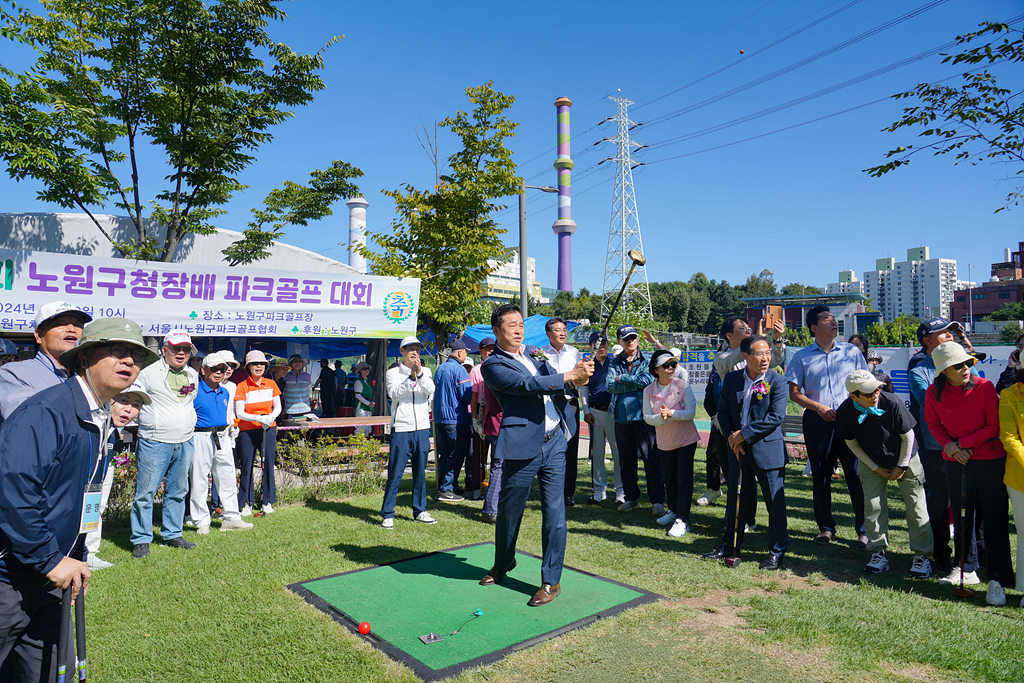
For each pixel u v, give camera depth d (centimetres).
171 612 389
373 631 357
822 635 351
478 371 763
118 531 589
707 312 8519
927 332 504
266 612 388
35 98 943
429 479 866
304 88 1203
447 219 1311
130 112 1134
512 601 402
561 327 664
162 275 773
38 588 221
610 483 843
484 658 323
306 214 1319
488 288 1436
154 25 1036
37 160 939
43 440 213
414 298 941
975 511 459
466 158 1342
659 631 358
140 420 511
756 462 479
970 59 680
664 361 583
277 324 852
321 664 320
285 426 823
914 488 450
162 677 310
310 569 469
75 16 1010
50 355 317
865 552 513
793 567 474
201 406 573
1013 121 680
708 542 545
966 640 341
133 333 243
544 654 329
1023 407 390
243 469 636
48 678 230
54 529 220
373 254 1364
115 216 1268
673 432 584
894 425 439
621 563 482
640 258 405
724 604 401
